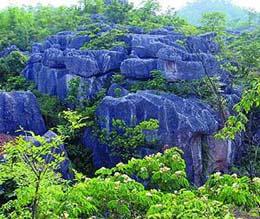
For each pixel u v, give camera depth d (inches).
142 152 1038.4
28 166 285.0
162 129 1062.4
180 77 1237.7
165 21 1854.1
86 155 1120.8
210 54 1339.8
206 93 1211.9
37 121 1136.8
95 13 2020.2
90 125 1125.1
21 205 302.0
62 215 266.2
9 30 1964.8
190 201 259.6
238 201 267.9
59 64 1354.6
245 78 1321.4
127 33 1453.0
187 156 1061.1
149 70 1243.2
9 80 1454.2
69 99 1255.5
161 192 299.1
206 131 1096.2
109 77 1291.8
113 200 279.1
